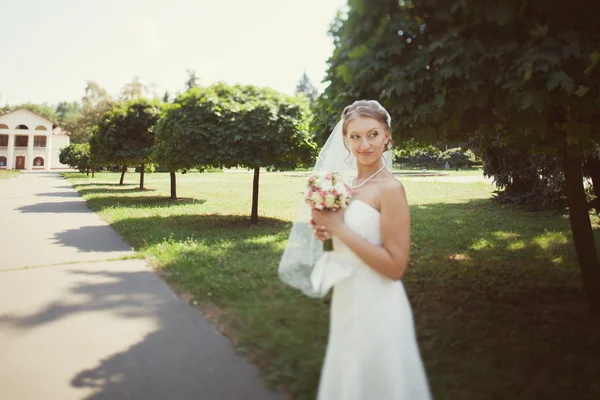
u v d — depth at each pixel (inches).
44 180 1263.5
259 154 343.6
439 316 167.9
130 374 114.7
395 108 129.6
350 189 75.2
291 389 104.7
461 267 245.6
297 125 353.7
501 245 309.6
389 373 71.6
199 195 730.8
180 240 302.2
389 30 125.8
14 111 2502.5
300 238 97.8
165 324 150.4
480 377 116.0
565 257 270.7
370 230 72.2
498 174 596.7
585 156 283.4
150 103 657.6
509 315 169.6
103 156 645.9
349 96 141.7
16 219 419.5
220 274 208.8
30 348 130.6
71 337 138.9
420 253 283.4
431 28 125.8
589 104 116.3
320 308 166.4
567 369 122.3
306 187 75.0
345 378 73.7
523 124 128.3
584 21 115.0
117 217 425.4
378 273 73.5
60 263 241.9
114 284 199.6
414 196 724.7
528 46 112.0
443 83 123.3
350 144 77.2
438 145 213.0
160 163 380.2
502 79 115.0
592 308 171.6
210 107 342.0
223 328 146.6
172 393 105.0
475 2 111.7
